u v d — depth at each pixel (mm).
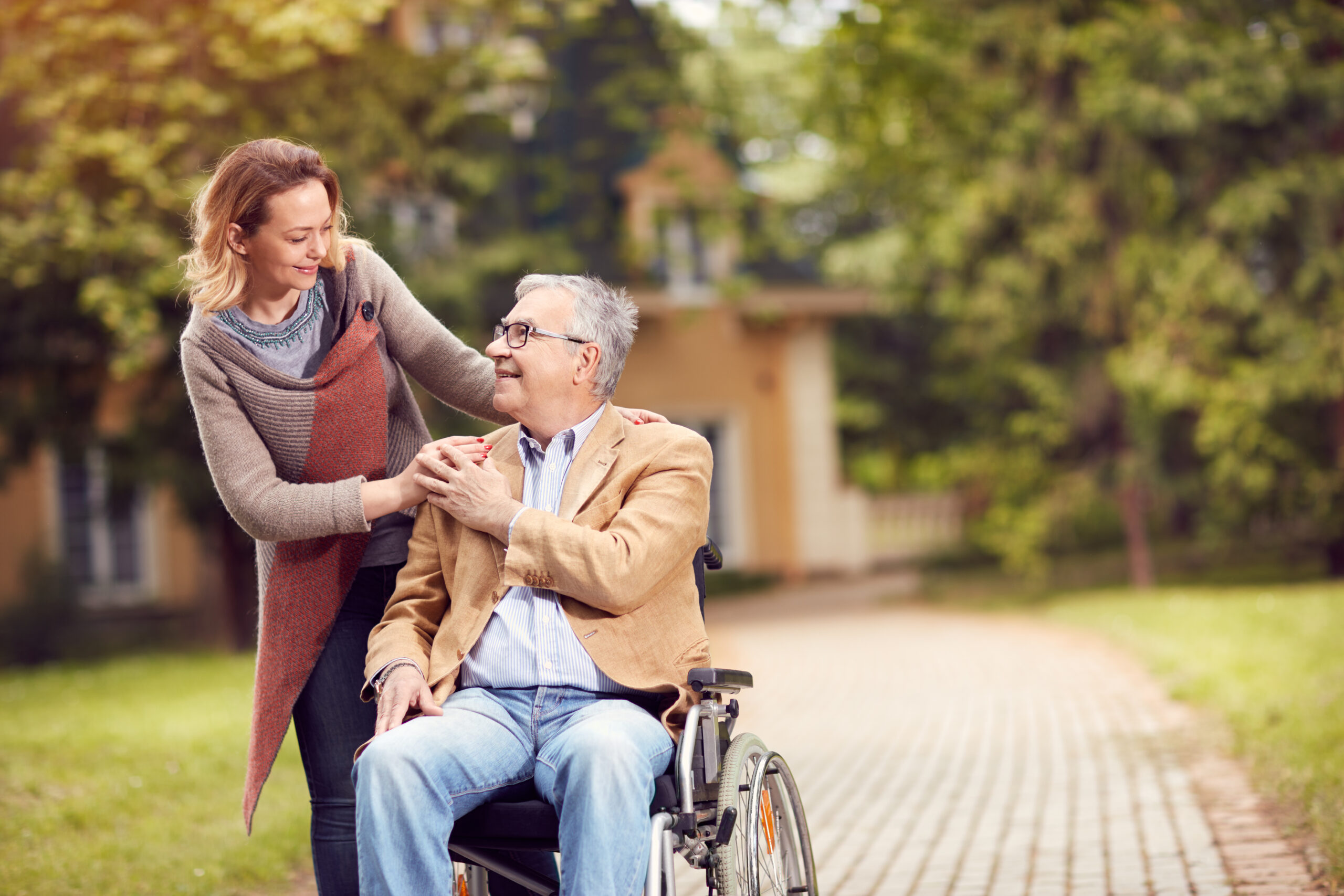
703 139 15719
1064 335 16094
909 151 14547
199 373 2762
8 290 11844
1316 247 13977
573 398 2941
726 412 19734
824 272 20672
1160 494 15734
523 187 18109
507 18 13359
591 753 2566
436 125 12961
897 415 25453
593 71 19094
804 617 15586
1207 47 13383
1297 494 14789
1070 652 11102
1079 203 14617
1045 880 4348
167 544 17656
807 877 3055
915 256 17766
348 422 2863
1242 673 8477
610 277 18406
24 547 16891
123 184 11477
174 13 11531
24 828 4945
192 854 4695
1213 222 14148
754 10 13391
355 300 2908
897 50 12492
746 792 2820
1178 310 14281
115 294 10883
